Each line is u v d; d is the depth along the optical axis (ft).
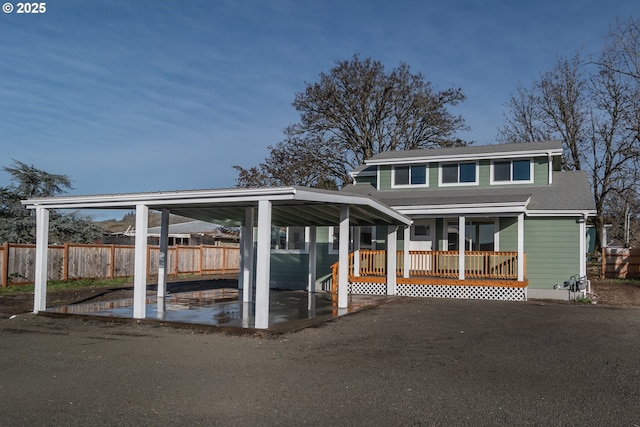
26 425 15.60
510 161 65.21
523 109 114.42
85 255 71.05
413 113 121.90
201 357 25.17
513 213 51.24
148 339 30.04
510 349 27.02
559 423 15.90
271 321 35.88
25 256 62.28
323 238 63.93
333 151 120.37
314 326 34.30
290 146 122.72
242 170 122.21
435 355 25.59
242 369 22.68
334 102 121.19
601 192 102.06
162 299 48.34
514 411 16.99
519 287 50.78
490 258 55.11
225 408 17.25
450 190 66.54
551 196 59.26
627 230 105.91
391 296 53.47
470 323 35.70
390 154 73.36
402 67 120.57
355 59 119.96
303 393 18.98
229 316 37.91
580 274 54.80
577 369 22.71
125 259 78.38
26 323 36.11
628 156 96.07
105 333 32.09
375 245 63.26
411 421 16.05
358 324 35.19
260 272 32.60
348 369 22.70
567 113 105.40
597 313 41.09
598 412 16.92
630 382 20.58
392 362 24.07
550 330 32.94
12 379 20.94
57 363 23.86
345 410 17.06
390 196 65.98
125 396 18.56
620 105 97.35
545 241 56.44
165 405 17.53
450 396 18.62
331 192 36.45
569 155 106.52
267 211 32.94
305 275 64.49
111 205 38.45
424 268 59.21
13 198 90.58
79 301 48.65
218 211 48.93
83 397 18.43
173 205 37.58
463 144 122.21
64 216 95.35
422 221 61.72
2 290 56.54
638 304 50.31
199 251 95.14
